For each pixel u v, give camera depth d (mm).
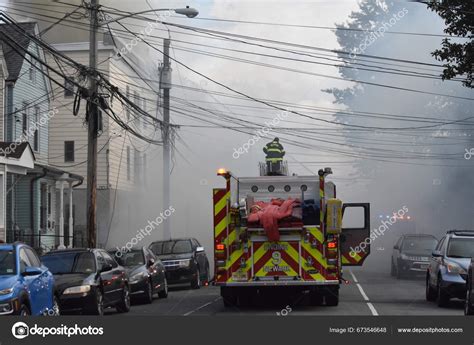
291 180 25297
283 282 23672
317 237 23766
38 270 17562
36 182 45594
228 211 23969
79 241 53719
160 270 32062
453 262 24734
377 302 26828
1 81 45688
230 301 24953
